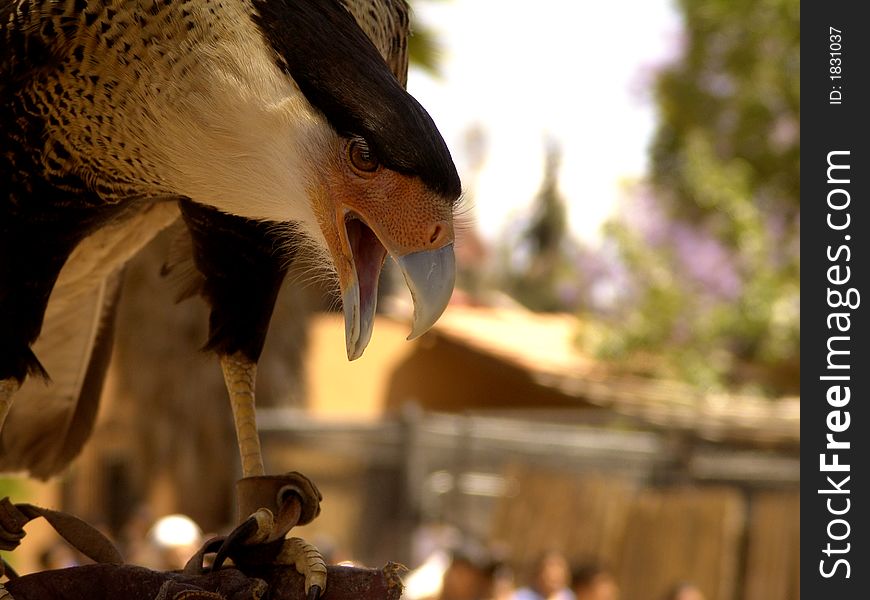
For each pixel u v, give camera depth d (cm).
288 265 279
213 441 1073
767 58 1650
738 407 1201
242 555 248
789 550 1005
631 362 1381
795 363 1368
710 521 1021
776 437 1114
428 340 1510
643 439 1263
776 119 1639
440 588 692
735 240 1410
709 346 1358
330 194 233
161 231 317
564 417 1270
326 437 1118
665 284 1381
